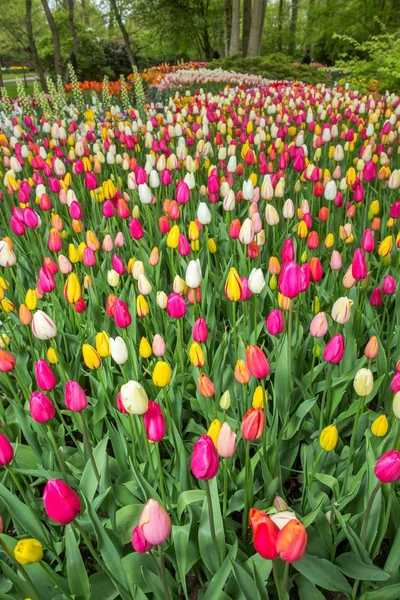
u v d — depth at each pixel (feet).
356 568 6.23
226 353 9.96
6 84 123.44
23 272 13.58
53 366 10.09
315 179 14.52
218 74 50.67
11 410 9.78
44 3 69.15
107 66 103.14
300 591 6.43
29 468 8.29
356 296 10.53
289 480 8.83
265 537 4.13
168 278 14.55
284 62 60.39
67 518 4.83
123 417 8.65
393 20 73.87
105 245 11.59
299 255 13.53
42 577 6.31
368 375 6.43
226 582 6.29
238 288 8.33
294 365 9.43
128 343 9.00
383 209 17.10
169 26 101.04
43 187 15.10
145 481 7.04
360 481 6.95
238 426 8.41
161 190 18.24
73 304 9.48
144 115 34.78
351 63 42.34
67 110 34.65
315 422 8.92
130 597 6.10
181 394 9.19
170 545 6.71
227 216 14.11
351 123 25.72
